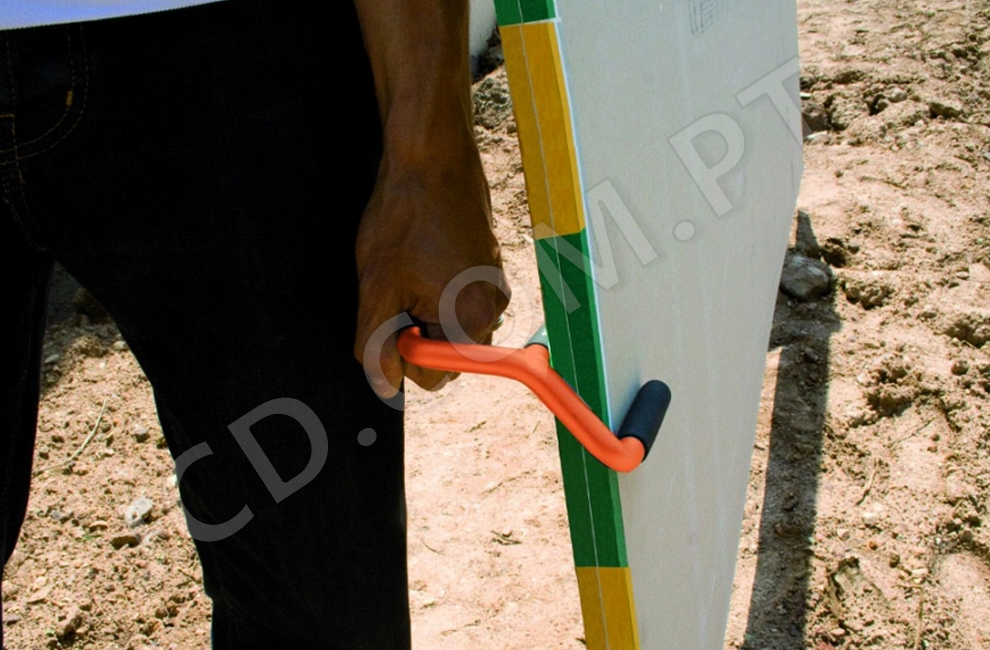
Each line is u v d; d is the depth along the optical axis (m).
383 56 1.16
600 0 1.03
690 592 1.48
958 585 2.03
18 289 1.30
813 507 2.22
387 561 1.52
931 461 2.28
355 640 1.57
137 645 2.17
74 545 2.38
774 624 2.02
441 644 2.06
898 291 2.70
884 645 1.95
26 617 2.20
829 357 2.55
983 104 3.35
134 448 2.66
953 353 2.52
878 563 2.08
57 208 1.21
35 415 1.44
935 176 3.06
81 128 1.15
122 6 1.08
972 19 3.67
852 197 3.02
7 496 1.42
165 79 1.16
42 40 1.11
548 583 2.17
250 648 1.63
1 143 1.14
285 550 1.46
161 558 2.34
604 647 1.18
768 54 1.98
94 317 3.09
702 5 1.43
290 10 1.18
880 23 3.73
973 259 2.79
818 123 3.39
